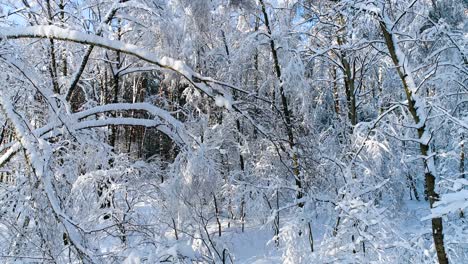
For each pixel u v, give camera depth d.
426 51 9.91
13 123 3.23
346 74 12.41
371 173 8.74
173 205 6.05
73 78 7.38
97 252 3.79
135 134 13.77
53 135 4.87
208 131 11.38
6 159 3.98
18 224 3.76
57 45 9.21
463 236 7.48
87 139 5.46
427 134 6.86
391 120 8.73
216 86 3.95
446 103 9.70
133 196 6.30
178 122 5.72
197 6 6.98
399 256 7.64
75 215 4.41
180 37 7.07
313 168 9.18
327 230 8.55
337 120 13.07
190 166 5.61
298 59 9.44
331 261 7.64
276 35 9.71
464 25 10.45
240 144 12.74
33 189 3.06
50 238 3.06
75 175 4.87
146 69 9.62
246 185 11.76
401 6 8.71
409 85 7.06
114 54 11.72
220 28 10.61
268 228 11.08
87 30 8.03
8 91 4.27
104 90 13.62
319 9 11.05
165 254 3.44
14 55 3.94
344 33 10.37
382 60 12.80
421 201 16.41
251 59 11.60
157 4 7.30
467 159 15.06
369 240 7.15
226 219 12.33
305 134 9.51
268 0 10.60
